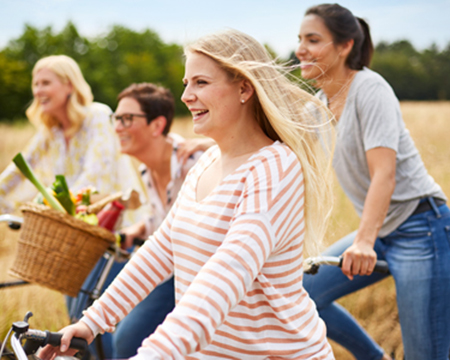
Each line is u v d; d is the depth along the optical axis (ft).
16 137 53.57
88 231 9.16
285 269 5.50
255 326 5.47
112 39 171.53
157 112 10.71
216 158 6.09
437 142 39.68
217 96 5.57
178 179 10.37
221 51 5.56
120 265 11.49
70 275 9.27
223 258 4.87
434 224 8.96
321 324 5.99
